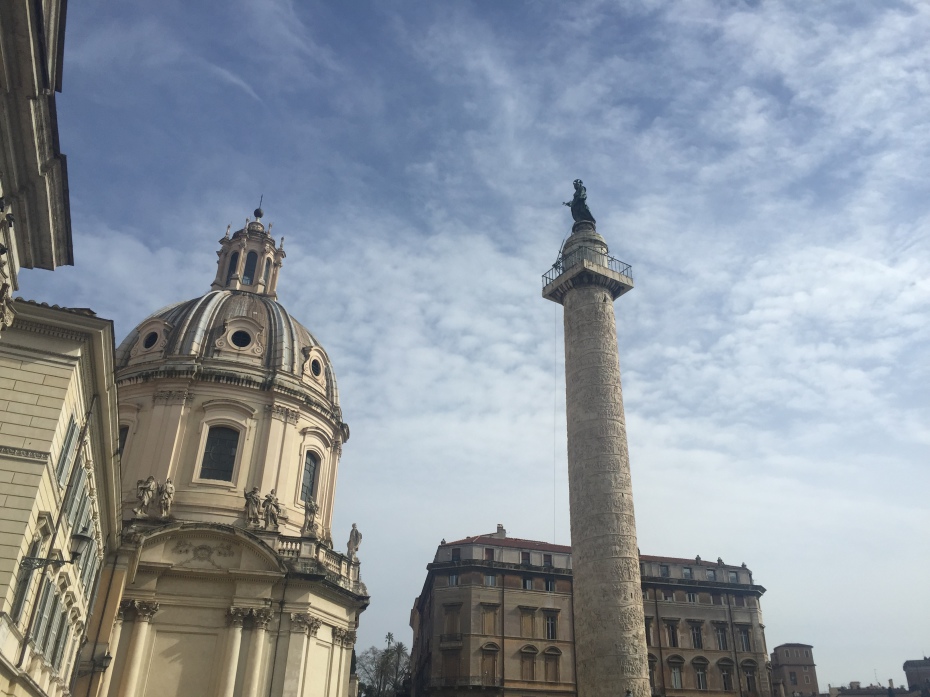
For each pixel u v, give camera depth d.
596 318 50.66
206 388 47.75
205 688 39.06
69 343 21.52
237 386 48.12
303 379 51.44
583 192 57.78
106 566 37.81
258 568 41.47
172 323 51.94
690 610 75.88
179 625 39.97
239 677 39.31
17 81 14.25
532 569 71.31
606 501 45.25
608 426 47.34
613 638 42.00
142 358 49.59
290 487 47.72
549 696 66.19
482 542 72.81
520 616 69.00
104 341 22.16
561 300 54.69
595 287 51.75
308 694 40.88
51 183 16.91
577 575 45.09
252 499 44.53
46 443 20.20
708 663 73.81
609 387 48.62
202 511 44.22
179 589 40.53
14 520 19.17
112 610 37.09
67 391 21.00
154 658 39.12
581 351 50.03
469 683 64.56
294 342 52.91
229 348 50.03
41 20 13.69
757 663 75.44
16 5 13.02
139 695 38.09
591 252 53.00
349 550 49.22
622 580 43.34
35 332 21.36
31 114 14.91
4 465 19.64
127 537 38.94
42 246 18.31
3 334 21.03
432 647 67.56
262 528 43.81
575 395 49.16
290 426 48.91
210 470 46.09
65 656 28.78
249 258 60.47
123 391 48.53
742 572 80.38
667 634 74.19
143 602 39.44
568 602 71.12
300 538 43.97
